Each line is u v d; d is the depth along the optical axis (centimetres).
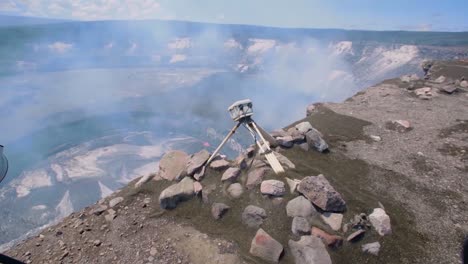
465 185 852
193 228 700
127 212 766
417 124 1332
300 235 645
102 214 762
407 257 608
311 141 1033
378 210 709
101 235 695
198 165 862
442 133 1221
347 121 1398
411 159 1012
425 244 641
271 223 680
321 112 1579
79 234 700
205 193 781
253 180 788
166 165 905
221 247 637
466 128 1252
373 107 1620
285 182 788
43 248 659
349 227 660
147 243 665
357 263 598
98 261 622
